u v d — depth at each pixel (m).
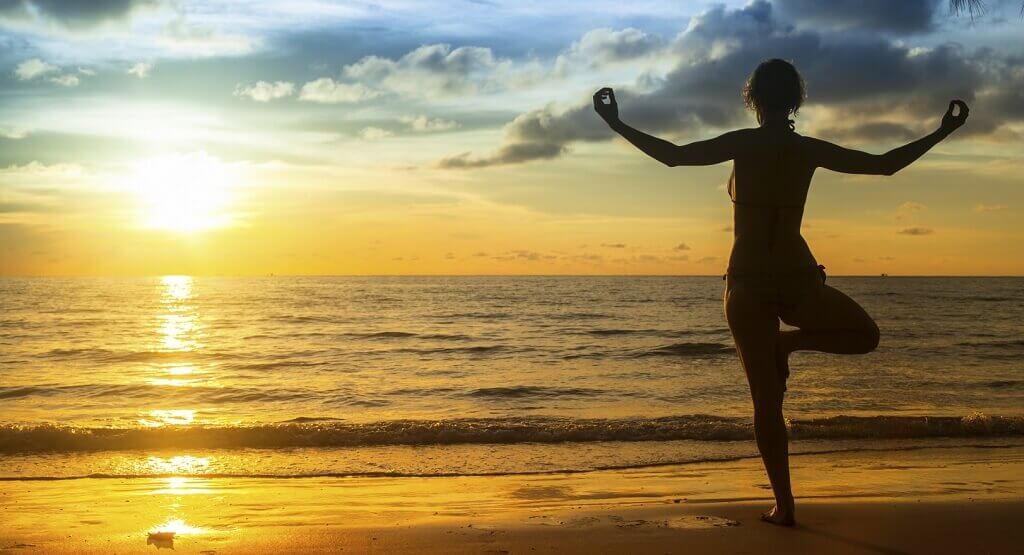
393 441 9.65
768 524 3.85
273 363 22.42
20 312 50.44
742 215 3.21
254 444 9.44
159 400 15.22
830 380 16.86
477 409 13.84
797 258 3.13
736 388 16.25
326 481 7.33
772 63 3.21
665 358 23.39
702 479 7.26
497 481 7.27
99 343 29.12
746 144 3.14
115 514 5.25
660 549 3.48
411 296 75.19
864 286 117.69
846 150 3.10
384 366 21.59
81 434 9.45
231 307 56.31
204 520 4.89
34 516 5.11
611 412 13.08
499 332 34.03
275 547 3.72
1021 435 9.88
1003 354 23.45
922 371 18.61
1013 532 3.64
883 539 3.51
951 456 8.39
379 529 4.14
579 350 26.02
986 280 187.75
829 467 7.66
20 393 16.11
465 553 3.55
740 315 3.20
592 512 4.48
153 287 116.94
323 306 57.44
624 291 89.19
